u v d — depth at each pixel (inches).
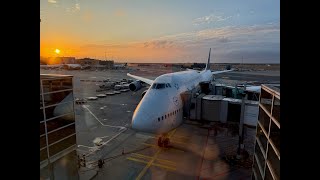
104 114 1107.3
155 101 636.7
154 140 746.8
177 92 737.6
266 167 277.6
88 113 1129.4
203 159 605.0
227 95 1157.1
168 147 685.3
